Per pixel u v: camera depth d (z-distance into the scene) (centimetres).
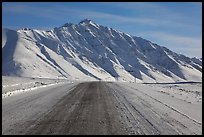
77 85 5559
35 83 5800
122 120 1572
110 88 4631
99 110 1973
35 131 1259
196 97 3634
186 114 1898
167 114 1856
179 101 2842
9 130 1277
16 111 1880
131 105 2309
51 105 2233
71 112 1862
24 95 3102
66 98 2831
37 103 2358
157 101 2723
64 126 1380
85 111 1916
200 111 2095
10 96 2922
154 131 1301
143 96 3256
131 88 4888
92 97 2961
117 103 2430
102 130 1298
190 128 1405
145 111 1967
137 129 1336
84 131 1272
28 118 1605
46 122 1481
